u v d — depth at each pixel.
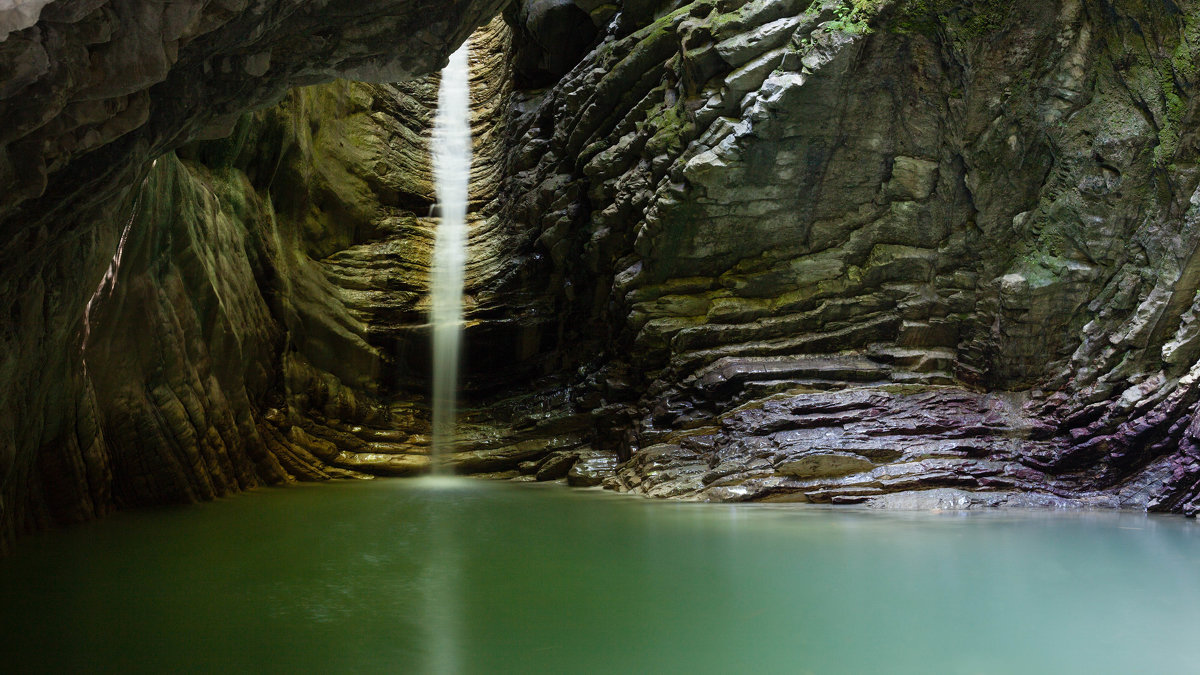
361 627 4.45
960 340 12.16
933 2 10.60
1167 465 9.32
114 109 3.89
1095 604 4.99
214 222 11.01
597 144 14.87
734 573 5.87
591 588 5.38
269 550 6.68
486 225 18.97
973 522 8.29
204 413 10.15
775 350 12.77
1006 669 3.87
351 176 17.55
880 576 5.77
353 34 5.23
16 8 2.44
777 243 12.95
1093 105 10.42
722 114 12.35
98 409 8.41
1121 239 10.42
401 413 15.85
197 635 4.26
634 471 11.95
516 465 14.42
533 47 17.78
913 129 11.70
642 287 13.61
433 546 6.92
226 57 4.84
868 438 10.80
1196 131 9.44
